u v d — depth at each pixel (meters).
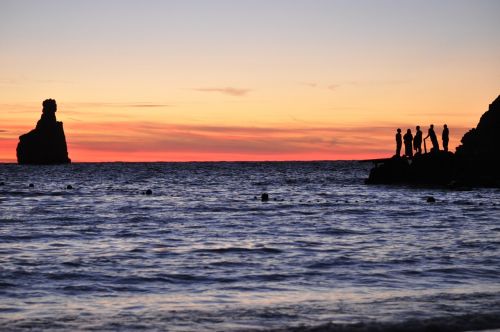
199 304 16.16
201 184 99.81
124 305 16.08
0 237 30.06
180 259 23.39
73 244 27.77
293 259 23.28
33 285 18.55
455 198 59.84
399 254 24.22
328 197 64.19
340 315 14.52
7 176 142.38
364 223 37.19
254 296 17.16
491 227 34.09
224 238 29.98
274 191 77.50
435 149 76.75
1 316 14.83
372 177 86.75
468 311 14.65
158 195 69.81
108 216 42.44
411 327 12.92
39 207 51.16
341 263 22.27
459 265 21.61
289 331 12.83
